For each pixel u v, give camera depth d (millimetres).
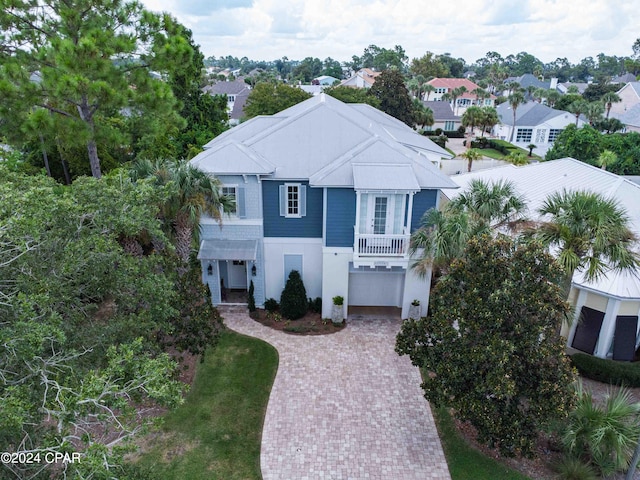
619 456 11984
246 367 17656
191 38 40094
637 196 21109
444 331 12883
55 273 10438
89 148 20219
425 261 18375
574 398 12023
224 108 45125
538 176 25703
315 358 18328
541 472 13055
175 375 13922
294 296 20875
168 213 17875
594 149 49938
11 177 12336
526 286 12055
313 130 21422
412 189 18031
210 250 20500
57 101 18359
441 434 14531
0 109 16688
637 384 17031
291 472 12984
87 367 10383
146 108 19609
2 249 8953
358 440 14203
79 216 11031
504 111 87500
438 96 121375
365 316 21750
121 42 17891
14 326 8156
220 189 19594
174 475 12688
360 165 19141
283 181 19906
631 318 17641
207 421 14797
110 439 12445
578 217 13938
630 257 13758
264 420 14961
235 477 12734
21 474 7824
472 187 18250
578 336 18453
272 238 20969
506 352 11609
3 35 18359
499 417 11961
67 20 18250
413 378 17203
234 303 22562
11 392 7531
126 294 12469
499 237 13367
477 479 12836
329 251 19969
